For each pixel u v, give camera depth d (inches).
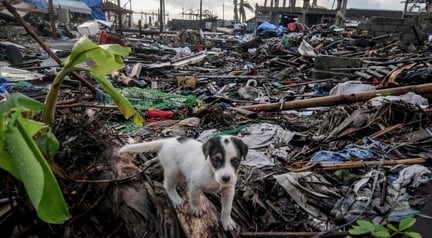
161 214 123.9
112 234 119.5
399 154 199.9
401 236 126.8
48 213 89.0
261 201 157.8
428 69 367.9
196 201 125.9
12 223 119.3
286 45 842.2
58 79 125.1
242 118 300.4
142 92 370.3
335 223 145.8
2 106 99.5
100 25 1321.4
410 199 147.9
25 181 82.0
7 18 773.9
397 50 688.4
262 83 500.4
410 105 257.1
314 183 165.8
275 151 217.8
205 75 565.0
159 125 270.5
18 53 569.3
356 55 681.6
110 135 155.5
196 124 275.1
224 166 112.7
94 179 130.4
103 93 282.8
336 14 1423.5
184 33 1202.6
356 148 206.7
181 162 128.4
